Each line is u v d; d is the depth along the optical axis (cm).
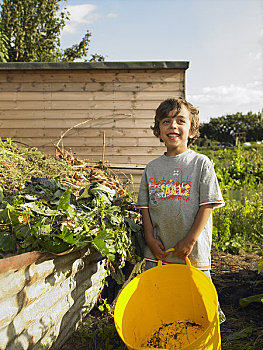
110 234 211
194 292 214
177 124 234
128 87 520
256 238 568
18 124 523
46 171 316
